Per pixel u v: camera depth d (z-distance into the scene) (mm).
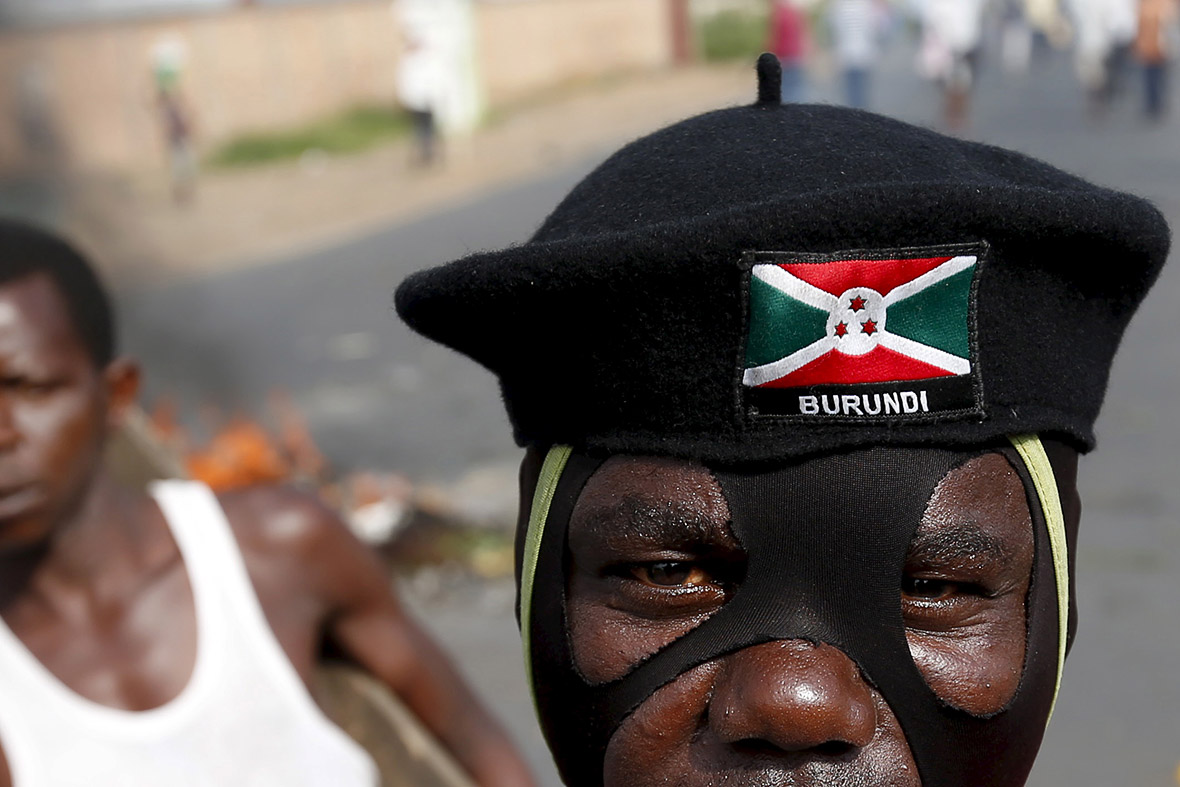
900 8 34125
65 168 19078
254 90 22328
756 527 957
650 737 988
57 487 2273
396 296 1146
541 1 26312
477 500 5773
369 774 2445
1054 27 26625
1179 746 3781
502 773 2688
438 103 18797
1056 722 3938
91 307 2371
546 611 1062
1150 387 6914
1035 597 998
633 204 1047
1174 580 4797
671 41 29609
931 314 936
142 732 2277
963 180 1007
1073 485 1073
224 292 11438
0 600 2299
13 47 18719
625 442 997
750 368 952
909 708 956
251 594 2424
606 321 992
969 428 956
